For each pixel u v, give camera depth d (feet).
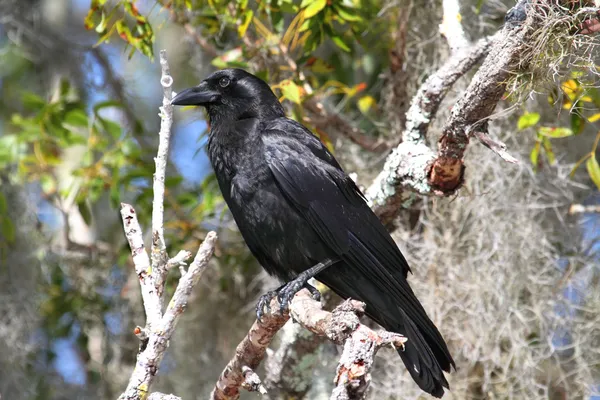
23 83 49.26
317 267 30.55
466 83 36.17
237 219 31.68
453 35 30.66
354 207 30.78
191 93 32.81
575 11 24.86
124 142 39.99
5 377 41.45
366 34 42.19
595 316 36.86
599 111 37.86
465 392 35.63
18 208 42.80
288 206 30.60
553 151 37.65
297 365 34.50
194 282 21.71
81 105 41.52
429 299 35.78
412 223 37.45
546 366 37.06
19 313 42.06
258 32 37.55
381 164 39.47
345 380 17.79
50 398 43.65
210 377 41.65
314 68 37.70
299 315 23.47
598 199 40.16
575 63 26.25
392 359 35.94
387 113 39.06
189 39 43.09
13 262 42.29
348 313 19.66
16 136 40.37
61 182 47.57
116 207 39.22
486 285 35.55
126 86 48.21
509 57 24.47
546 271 36.65
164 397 21.39
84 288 45.11
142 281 22.09
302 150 31.01
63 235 44.39
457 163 27.09
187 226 40.37
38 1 48.03
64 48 48.47
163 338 21.45
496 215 36.11
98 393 43.80
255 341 27.71
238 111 32.48
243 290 42.09
